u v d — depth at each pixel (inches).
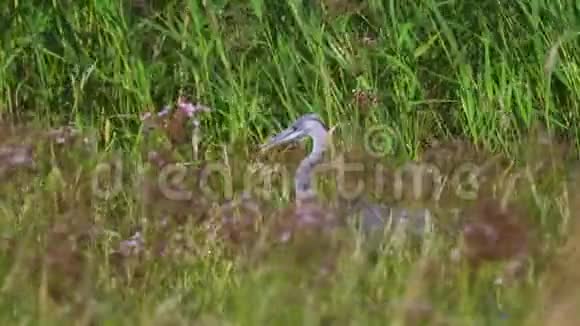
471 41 890.1
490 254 561.0
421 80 893.2
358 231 623.8
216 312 521.0
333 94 869.2
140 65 877.8
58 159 794.8
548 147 823.1
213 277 569.3
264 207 704.4
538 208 682.8
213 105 871.1
